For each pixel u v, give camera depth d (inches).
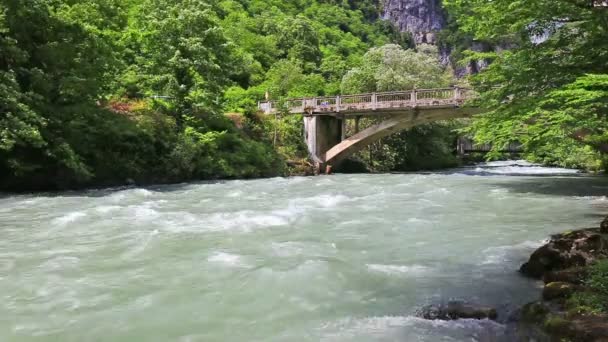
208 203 581.0
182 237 366.0
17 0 679.1
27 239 364.5
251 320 206.1
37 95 678.5
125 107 980.6
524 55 526.0
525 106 531.2
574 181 908.6
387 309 217.9
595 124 450.0
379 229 401.4
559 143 696.4
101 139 827.4
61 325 201.5
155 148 919.7
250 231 390.6
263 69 2285.9
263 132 1282.0
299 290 241.6
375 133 1288.1
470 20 574.9
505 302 224.7
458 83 1716.3
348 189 760.3
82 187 783.7
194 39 1054.4
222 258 301.1
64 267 286.5
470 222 435.8
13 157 697.0
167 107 1049.5
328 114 1344.7
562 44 505.4
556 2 463.2
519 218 459.2
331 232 388.2
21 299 232.2
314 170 1309.1
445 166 1829.5
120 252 321.1
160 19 1065.5
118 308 220.4
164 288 246.8
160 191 738.2
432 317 206.5
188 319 207.6
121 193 693.9
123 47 987.9
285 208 528.7
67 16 745.0
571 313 182.9
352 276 263.7
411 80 1646.2
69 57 749.3
